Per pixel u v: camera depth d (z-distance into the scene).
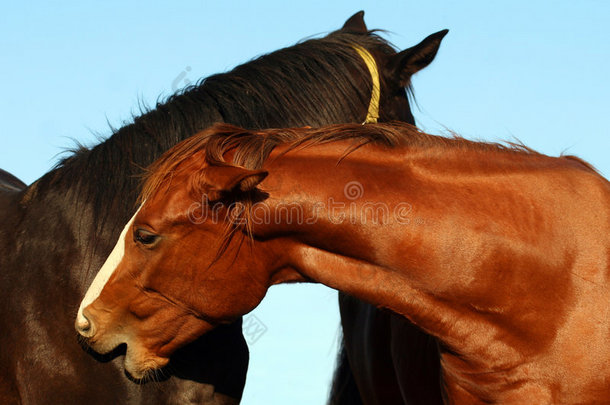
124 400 4.38
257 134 4.12
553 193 4.04
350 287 4.07
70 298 4.41
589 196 4.06
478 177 4.06
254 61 5.18
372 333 5.53
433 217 3.94
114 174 4.57
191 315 4.18
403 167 4.08
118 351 4.36
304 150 4.09
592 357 3.85
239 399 4.71
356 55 5.37
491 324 3.99
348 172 4.02
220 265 4.05
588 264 3.93
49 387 4.37
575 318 3.89
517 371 3.98
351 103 5.27
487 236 3.92
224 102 4.84
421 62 5.61
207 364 4.54
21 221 4.65
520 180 4.06
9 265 4.54
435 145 4.14
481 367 4.05
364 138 4.13
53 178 4.73
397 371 5.07
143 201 4.06
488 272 3.92
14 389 4.50
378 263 4.01
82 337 4.34
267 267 4.13
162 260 4.04
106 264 4.17
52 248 4.49
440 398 4.77
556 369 3.91
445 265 3.93
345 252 4.05
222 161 3.89
